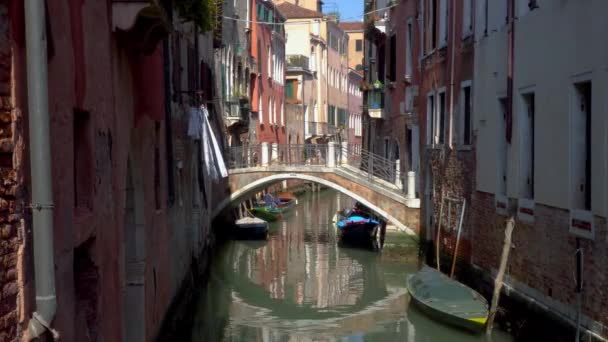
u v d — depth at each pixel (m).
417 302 14.22
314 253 23.53
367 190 22.44
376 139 28.59
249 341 13.32
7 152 4.29
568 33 9.66
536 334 10.70
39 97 4.61
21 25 4.55
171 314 12.98
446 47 17.03
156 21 8.38
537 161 10.84
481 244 14.02
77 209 6.40
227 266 21.39
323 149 24.48
